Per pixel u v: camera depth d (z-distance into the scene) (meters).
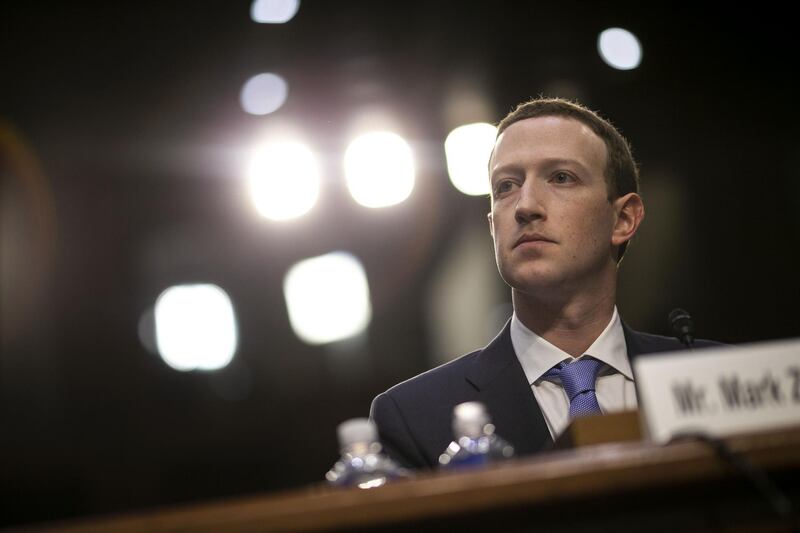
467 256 6.03
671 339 2.14
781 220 5.72
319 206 6.05
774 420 1.25
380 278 6.11
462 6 5.48
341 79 5.73
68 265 6.05
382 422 2.03
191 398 5.94
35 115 6.05
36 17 5.88
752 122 5.71
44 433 5.70
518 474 1.11
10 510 5.38
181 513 1.11
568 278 2.00
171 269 6.16
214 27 5.90
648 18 5.48
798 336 5.60
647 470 1.12
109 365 5.96
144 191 6.18
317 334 6.10
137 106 6.13
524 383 2.00
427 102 5.64
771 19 5.50
